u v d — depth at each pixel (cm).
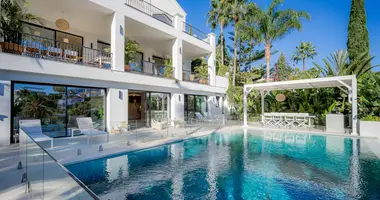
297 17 1753
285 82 1248
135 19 1154
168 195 421
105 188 449
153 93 1330
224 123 1545
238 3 2200
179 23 1468
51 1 945
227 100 1888
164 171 556
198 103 1686
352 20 1878
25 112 785
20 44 827
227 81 1986
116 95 1055
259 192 438
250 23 1912
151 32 1348
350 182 484
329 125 1145
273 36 1827
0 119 705
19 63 734
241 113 1789
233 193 432
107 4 1015
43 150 319
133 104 1709
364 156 694
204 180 500
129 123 1182
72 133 876
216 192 437
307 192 435
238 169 575
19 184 407
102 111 1024
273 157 694
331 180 498
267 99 1762
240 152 759
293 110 1603
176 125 1359
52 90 862
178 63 1448
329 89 1412
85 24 1197
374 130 977
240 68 3184
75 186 217
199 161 647
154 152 745
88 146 724
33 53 826
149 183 479
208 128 1320
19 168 493
